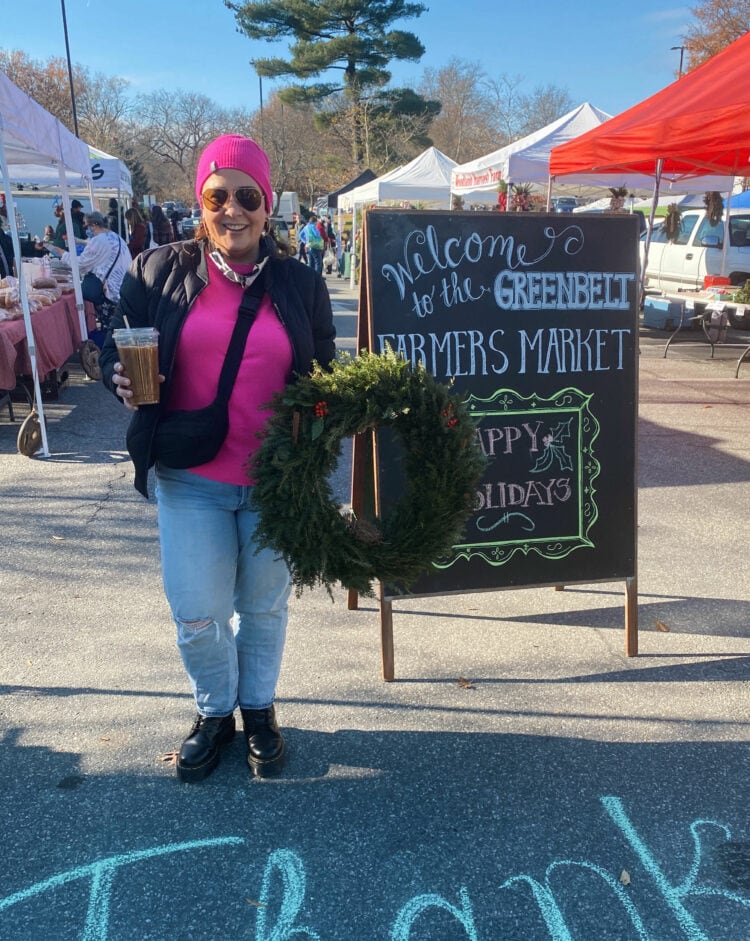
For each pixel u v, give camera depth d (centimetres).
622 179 1276
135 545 440
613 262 320
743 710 295
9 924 202
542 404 321
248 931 202
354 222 2134
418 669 321
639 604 379
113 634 344
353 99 3984
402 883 218
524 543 326
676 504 511
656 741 277
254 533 227
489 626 358
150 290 228
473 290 309
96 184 1507
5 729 278
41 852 226
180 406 228
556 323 318
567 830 237
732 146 702
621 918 207
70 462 592
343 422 226
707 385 896
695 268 1440
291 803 246
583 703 299
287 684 309
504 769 262
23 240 1439
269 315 230
